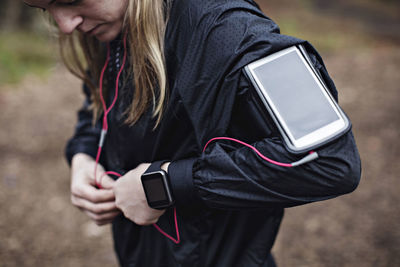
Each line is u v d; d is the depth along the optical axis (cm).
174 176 81
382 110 425
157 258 102
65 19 78
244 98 72
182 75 77
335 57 664
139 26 78
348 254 232
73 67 107
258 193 73
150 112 85
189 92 77
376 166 325
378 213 267
